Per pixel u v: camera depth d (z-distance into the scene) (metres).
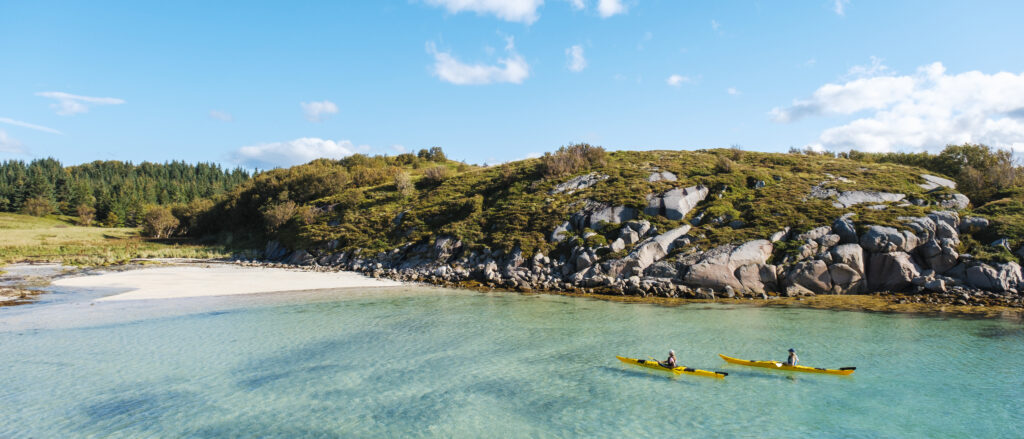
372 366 21.47
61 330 26.39
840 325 28.53
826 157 70.25
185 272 50.12
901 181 53.34
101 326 27.38
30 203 135.50
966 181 51.88
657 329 28.02
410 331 27.36
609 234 47.56
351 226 64.12
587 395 18.45
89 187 168.25
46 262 56.22
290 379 19.75
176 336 25.62
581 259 44.03
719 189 54.22
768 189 53.38
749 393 18.69
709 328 28.19
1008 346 23.95
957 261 37.53
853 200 47.78
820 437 14.92
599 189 57.94
